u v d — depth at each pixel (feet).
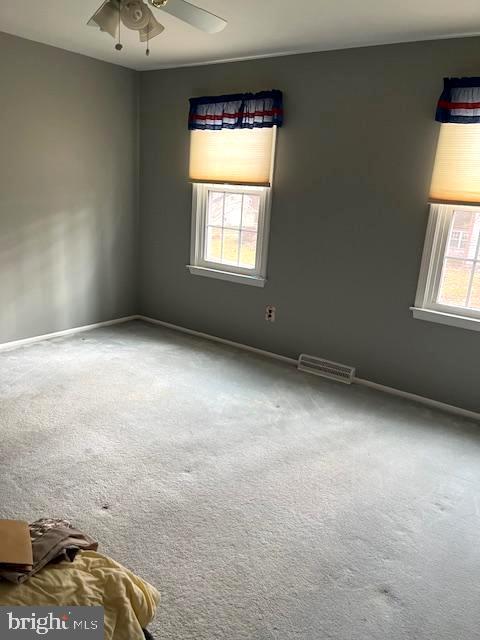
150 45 12.16
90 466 8.30
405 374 11.87
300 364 13.34
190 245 15.14
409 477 8.57
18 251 13.29
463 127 10.09
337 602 5.92
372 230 11.79
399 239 11.45
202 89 13.91
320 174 12.28
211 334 15.33
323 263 12.66
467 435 10.17
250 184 13.23
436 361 11.37
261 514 7.39
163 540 6.73
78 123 13.92
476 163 10.05
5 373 11.84
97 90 14.19
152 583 6.01
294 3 8.91
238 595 5.93
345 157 11.85
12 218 13.00
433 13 9.05
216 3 9.00
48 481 7.82
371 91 11.23
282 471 8.53
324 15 9.46
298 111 12.30
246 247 14.17
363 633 5.54
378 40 10.72
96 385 11.47
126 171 15.58
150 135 15.37
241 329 14.60
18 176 12.89
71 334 15.03
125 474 8.14
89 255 15.10
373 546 6.88
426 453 9.38
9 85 12.21
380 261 11.80
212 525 7.09
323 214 12.42
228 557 6.51
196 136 14.03
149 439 9.27
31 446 8.79
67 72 13.34
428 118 10.63
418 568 6.53
